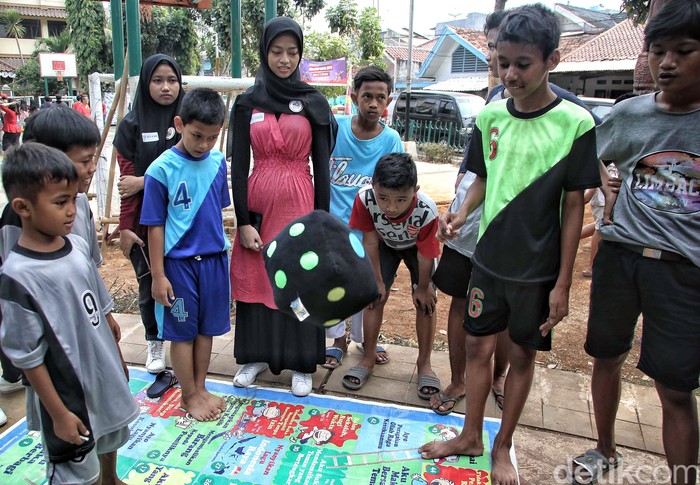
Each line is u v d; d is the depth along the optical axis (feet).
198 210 8.36
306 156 9.09
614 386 7.28
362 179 10.03
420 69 83.92
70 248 5.80
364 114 9.68
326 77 37.04
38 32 109.60
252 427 8.45
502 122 6.84
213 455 7.78
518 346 7.18
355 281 5.06
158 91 9.29
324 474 7.41
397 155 7.88
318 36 56.59
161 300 8.22
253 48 53.62
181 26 69.77
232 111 8.96
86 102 63.31
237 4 16.69
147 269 9.38
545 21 6.03
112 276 15.57
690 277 6.09
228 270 9.11
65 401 5.65
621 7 18.74
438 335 12.19
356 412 8.87
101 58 75.66
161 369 9.96
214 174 8.58
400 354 11.05
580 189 6.42
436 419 8.70
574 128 6.34
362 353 11.10
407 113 46.32
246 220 9.02
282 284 5.18
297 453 7.84
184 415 8.75
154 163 8.09
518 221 6.68
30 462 7.54
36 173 5.07
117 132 9.60
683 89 5.94
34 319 5.31
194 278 8.43
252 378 9.68
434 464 7.63
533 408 9.14
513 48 6.07
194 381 8.89
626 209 6.59
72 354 5.65
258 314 9.42
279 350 9.41
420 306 9.36
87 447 5.85
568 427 8.66
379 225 8.86
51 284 5.46
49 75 74.74
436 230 8.71
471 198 7.43
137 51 15.03
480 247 7.20
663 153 6.23
